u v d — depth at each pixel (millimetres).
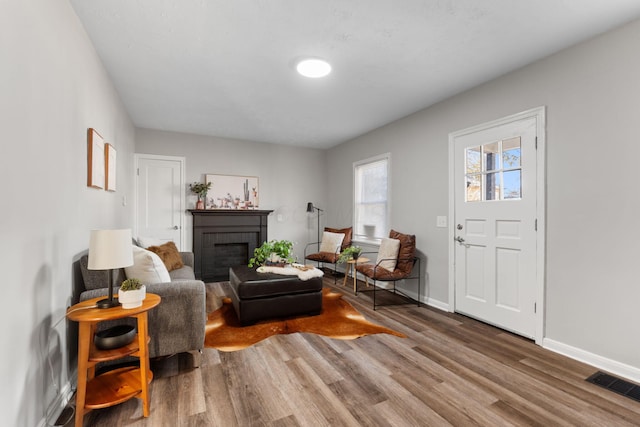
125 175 3861
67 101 1853
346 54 2543
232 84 3139
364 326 2975
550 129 2508
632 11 1968
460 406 1748
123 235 1713
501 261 2904
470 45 2391
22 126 1341
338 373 2104
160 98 3518
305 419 1631
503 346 2535
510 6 1932
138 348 1703
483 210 3076
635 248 2045
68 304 1886
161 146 4871
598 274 2217
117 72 2861
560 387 1944
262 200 5660
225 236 5270
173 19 2082
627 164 2080
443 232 3539
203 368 2166
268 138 5391
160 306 2020
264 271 3453
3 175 1202
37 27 1472
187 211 5035
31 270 1421
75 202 1995
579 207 2322
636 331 2037
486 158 3057
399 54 2533
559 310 2441
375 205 4902
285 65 2738
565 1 1879
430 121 3730
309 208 5793
